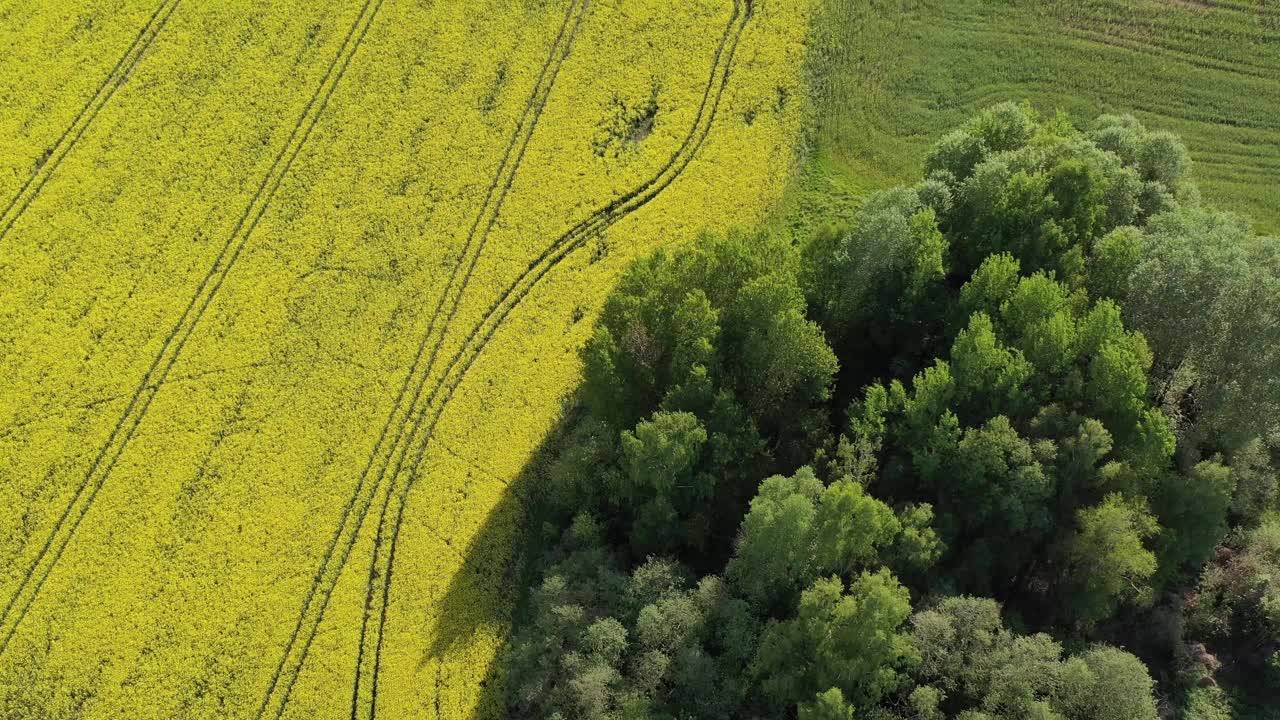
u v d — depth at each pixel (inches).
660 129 2501.2
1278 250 1825.8
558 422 2137.1
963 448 1706.4
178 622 1957.4
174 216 2434.8
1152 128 2506.2
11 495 2111.2
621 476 1902.1
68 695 1907.0
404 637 1909.4
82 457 2146.9
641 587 1760.6
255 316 2292.1
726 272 1980.8
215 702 1882.4
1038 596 1731.1
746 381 1943.9
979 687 1524.4
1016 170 2066.9
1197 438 1777.8
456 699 1836.9
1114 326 1764.3
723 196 2418.8
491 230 2375.7
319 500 2066.9
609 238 2353.6
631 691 1637.6
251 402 2187.5
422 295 2295.8
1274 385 1685.5
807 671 1560.0
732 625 1658.5
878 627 1492.4
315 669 1894.7
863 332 2078.0
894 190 2031.3
